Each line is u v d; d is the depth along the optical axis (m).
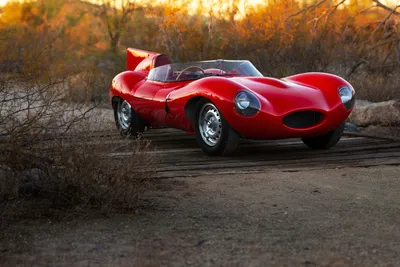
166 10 17.86
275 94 6.80
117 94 8.84
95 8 23.08
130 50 9.77
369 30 16.95
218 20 18.17
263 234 3.81
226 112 6.73
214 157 7.02
